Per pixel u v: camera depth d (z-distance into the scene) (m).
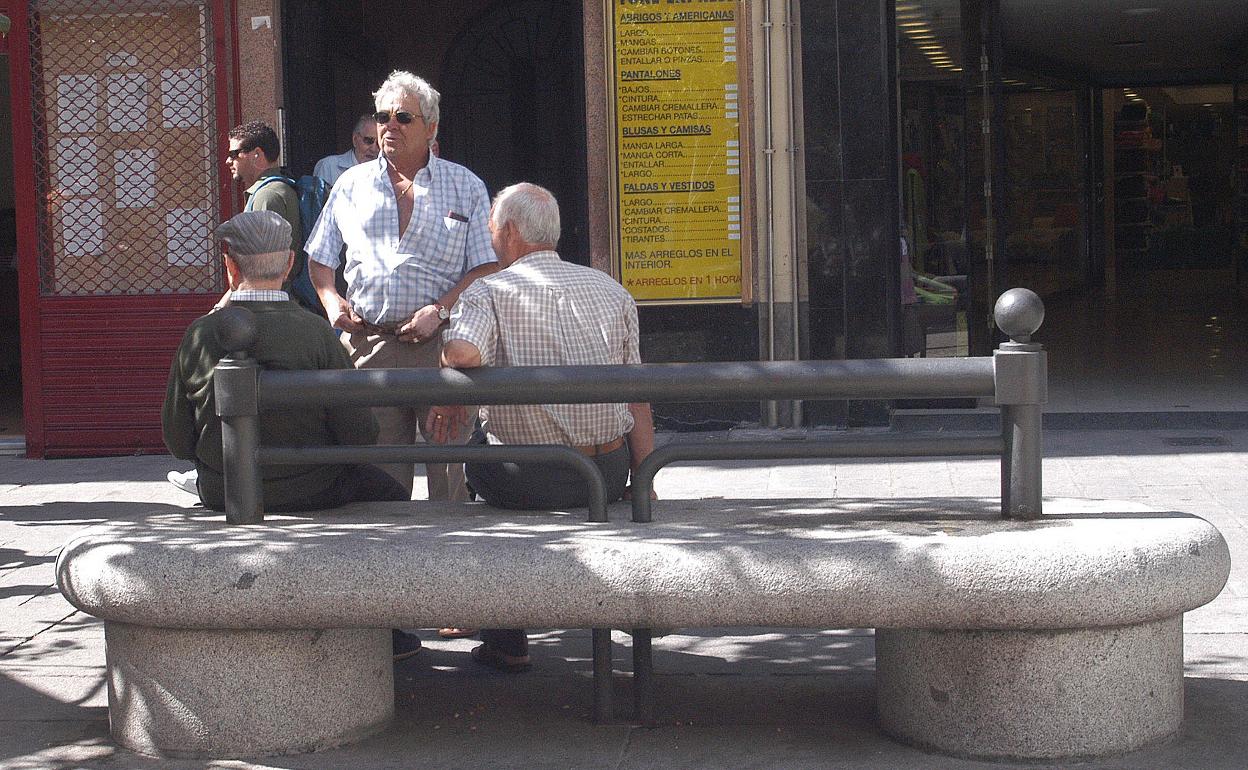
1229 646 5.81
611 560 4.49
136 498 9.63
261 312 5.11
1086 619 4.39
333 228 6.46
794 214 10.93
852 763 4.66
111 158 11.30
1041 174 24.05
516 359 5.17
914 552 4.39
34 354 11.32
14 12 11.20
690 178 10.93
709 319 11.02
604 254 11.16
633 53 10.86
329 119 12.05
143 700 4.86
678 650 6.09
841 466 10.02
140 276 11.36
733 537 4.61
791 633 6.30
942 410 11.22
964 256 11.48
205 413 5.17
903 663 4.79
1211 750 4.66
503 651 5.79
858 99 10.72
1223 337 17.11
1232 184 29.94
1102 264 28.14
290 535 4.79
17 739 5.09
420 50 14.75
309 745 4.85
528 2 14.65
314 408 5.04
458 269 6.34
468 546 4.57
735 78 10.84
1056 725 4.55
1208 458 9.76
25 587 7.29
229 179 11.20
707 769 4.68
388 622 4.59
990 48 11.73
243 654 4.79
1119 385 13.09
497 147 14.88
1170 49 23.31
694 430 11.22
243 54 11.16
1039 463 4.78
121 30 11.23
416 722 5.19
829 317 10.95
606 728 5.11
